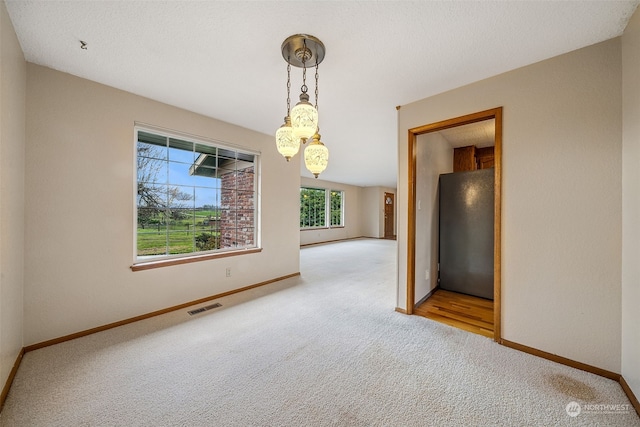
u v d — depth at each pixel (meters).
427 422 1.28
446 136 3.59
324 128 3.40
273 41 1.66
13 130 1.59
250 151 3.42
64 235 2.04
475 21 1.46
